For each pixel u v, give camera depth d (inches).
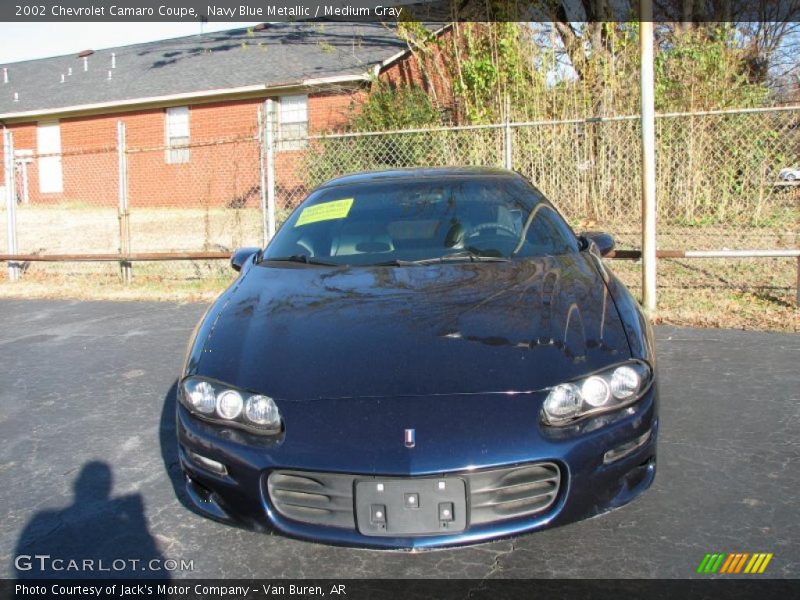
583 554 110.2
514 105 450.9
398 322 115.1
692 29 516.4
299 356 109.9
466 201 161.5
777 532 113.2
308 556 114.0
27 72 1014.4
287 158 629.3
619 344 110.6
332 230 157.1
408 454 95.8
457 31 487.8
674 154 423.2
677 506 122.5
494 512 98.1
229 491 103.9
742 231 400.8
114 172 839.7
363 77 666.8
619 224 425.7
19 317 299.9
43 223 659.4
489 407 99.2
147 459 152.3
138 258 340.2
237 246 460.1
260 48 834.8
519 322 113.6
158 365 220.2
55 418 178.1
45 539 121.7
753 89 439.2
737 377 183.0
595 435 100.7
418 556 112.5
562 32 467.2
